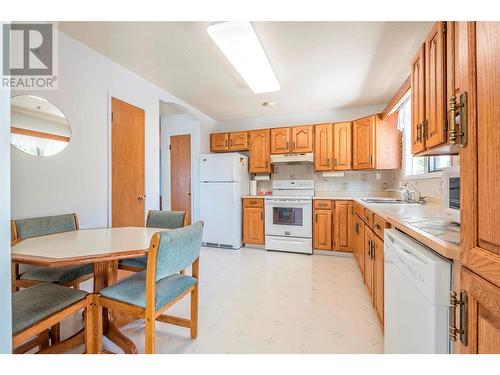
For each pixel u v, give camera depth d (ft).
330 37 6.39
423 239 2.94
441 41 3.63
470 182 1.84
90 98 7.17
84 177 7.01
